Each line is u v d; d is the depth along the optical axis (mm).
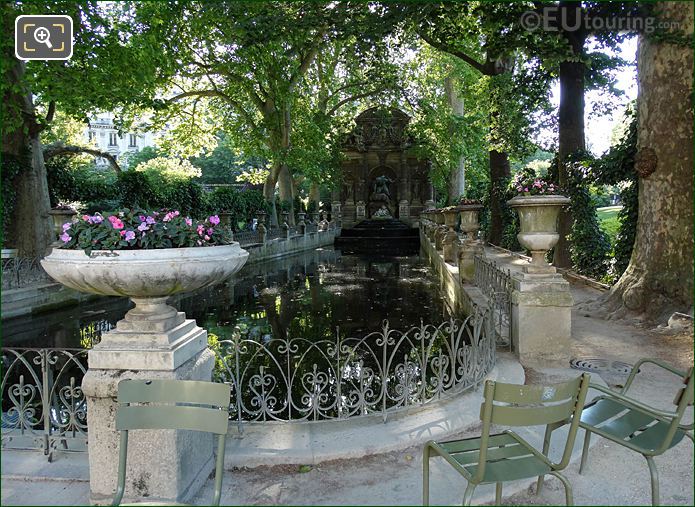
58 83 11188
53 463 3312
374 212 38531
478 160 30438
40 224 13773
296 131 24688
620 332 6840
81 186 17094
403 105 29844
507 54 11242
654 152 7273
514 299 5539
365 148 38250
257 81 22094
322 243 31469
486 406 2330
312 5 10500
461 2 11242
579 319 7672
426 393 4805
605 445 3557
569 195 11719
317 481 3111
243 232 21484
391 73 21625
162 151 26250
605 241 11508
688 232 6992
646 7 7348
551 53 9812
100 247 2809
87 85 11742
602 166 9758
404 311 10445
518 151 16922
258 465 3318
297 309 10891
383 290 13375
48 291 10734
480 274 9203
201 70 21281
